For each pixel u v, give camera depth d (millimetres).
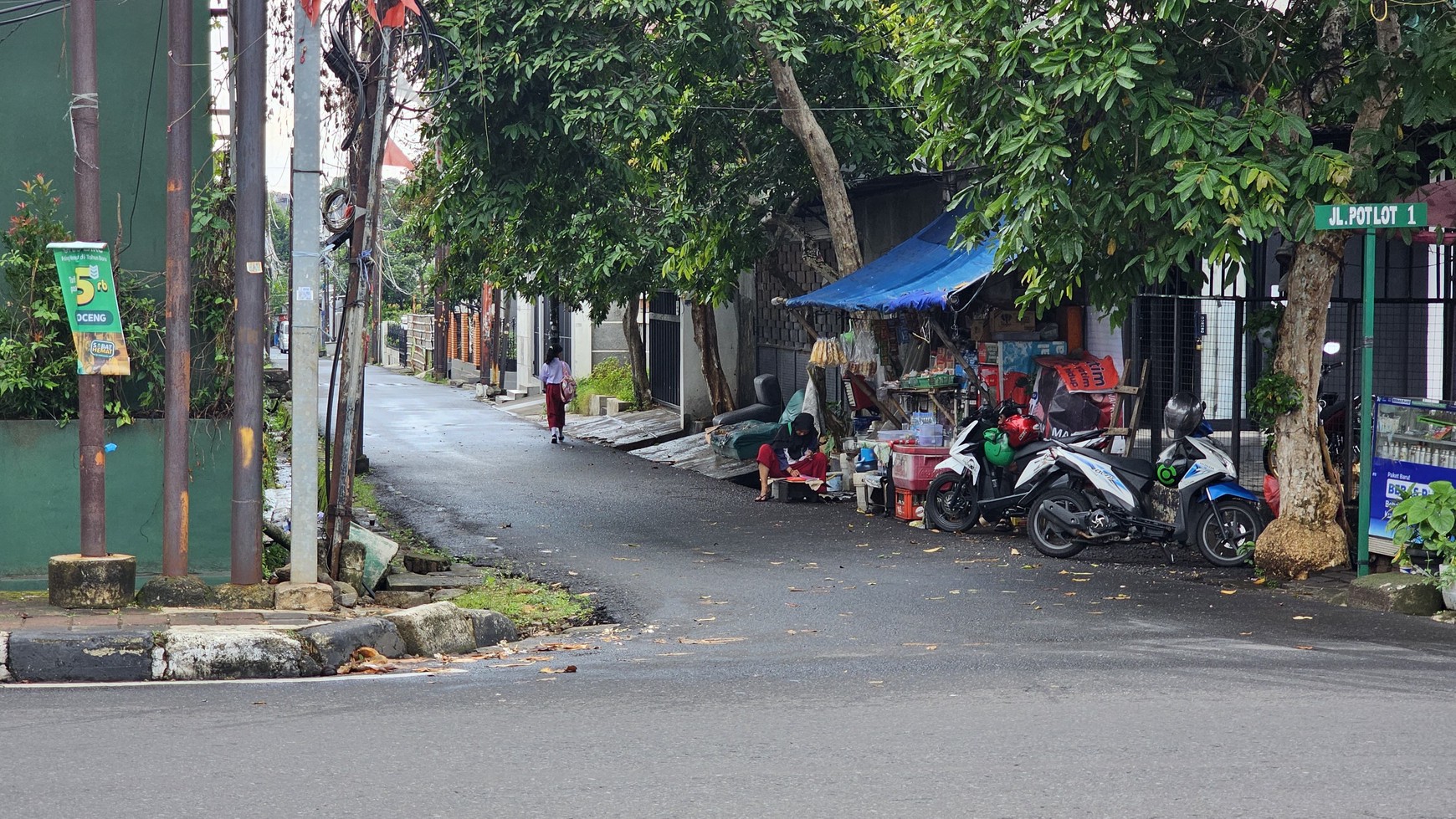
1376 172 10180
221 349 9758
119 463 9641
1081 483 12336
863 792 5035
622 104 14922
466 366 49250
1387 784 5074
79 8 8547
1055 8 10094
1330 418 13938
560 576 11789
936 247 16609
